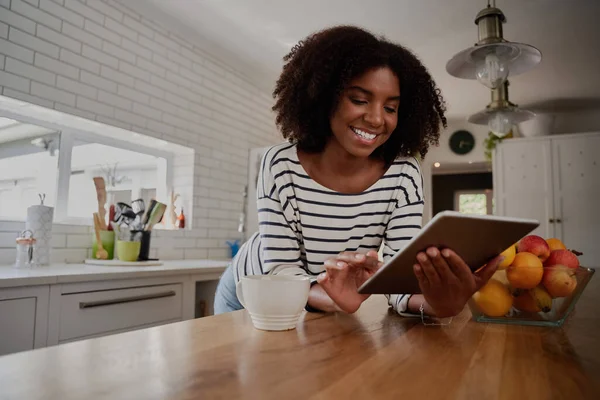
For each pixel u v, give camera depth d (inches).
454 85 163.3
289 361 19.2
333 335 24.9
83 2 96.4
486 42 82.9
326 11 110.3
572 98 177.9
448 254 23.6
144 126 109.4
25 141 92.4
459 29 120.2
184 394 14.9
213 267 97.8
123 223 98.8
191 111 124.3
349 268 30.4
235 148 141.2
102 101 99.6
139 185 118.5
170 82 117.9
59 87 90.9
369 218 40.6
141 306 81.8
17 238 81.3
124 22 106.0
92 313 73.2
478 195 322.7
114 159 111.7
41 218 83.5
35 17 87.1
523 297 28.2
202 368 17.9
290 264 38.6
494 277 28.7
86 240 97.3
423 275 25.5
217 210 132.0
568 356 20.4
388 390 15.5
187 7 108.0
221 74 136.6
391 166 41.5
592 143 172.1
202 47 128.1
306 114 39.8
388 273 26.1
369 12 111.2
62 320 68.7
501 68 83.9
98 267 84.3
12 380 15.8
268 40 124.0
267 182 40.0
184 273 90.9
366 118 35.2
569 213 172.1
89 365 17.9
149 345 21.6
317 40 38.8
